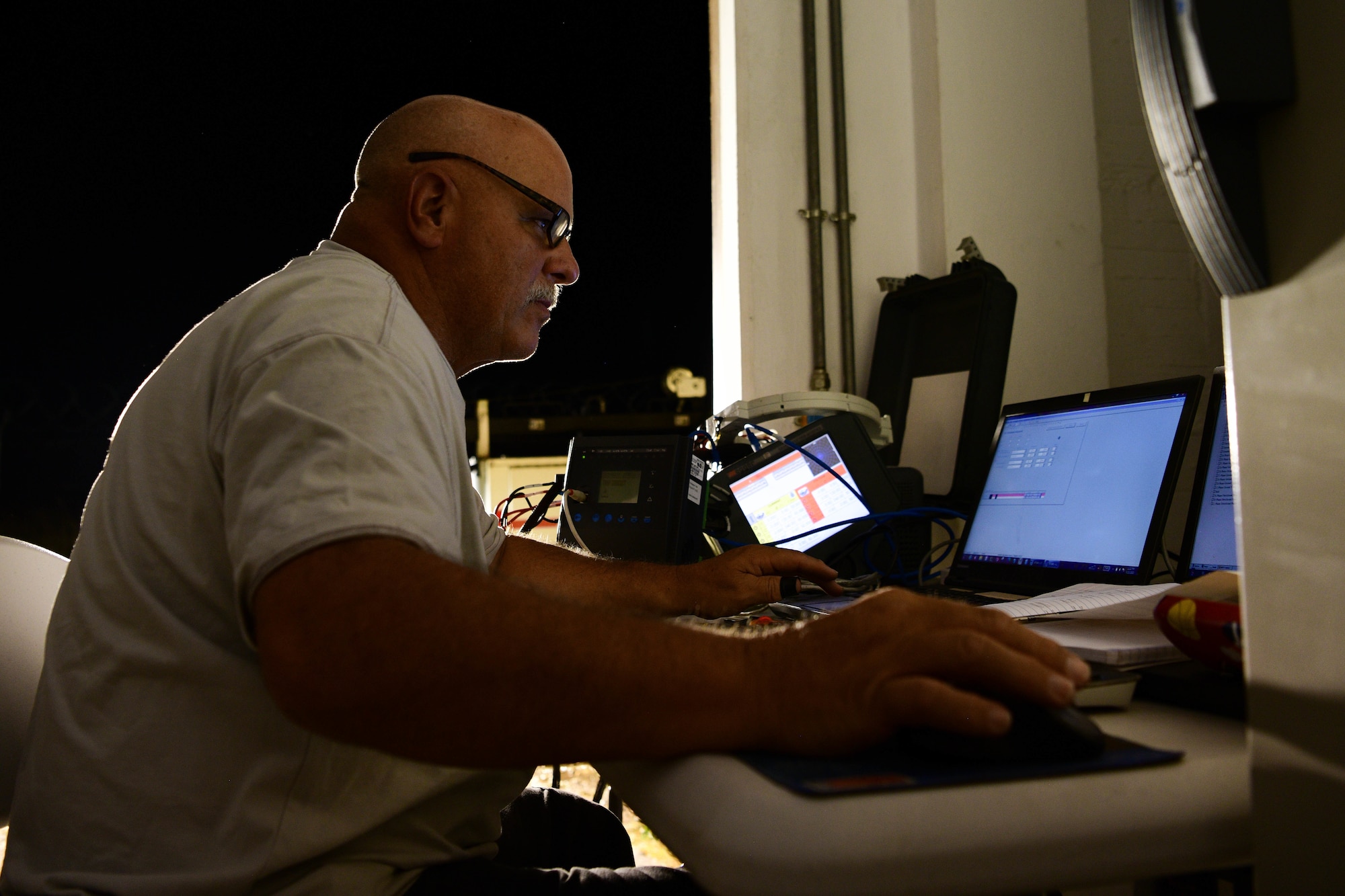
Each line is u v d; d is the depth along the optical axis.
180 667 0.67
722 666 0.50
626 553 1.58
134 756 0.67
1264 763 0.41
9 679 0.99
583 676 0.49
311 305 0.69
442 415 0.73
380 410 0.61
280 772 0.66
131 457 0.74
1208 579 0.65
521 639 0.49
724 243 2.42
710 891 0.41
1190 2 0.42
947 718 0.45
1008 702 0.47
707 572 1.20
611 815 1.13
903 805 0.41
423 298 1.04
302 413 0.59
